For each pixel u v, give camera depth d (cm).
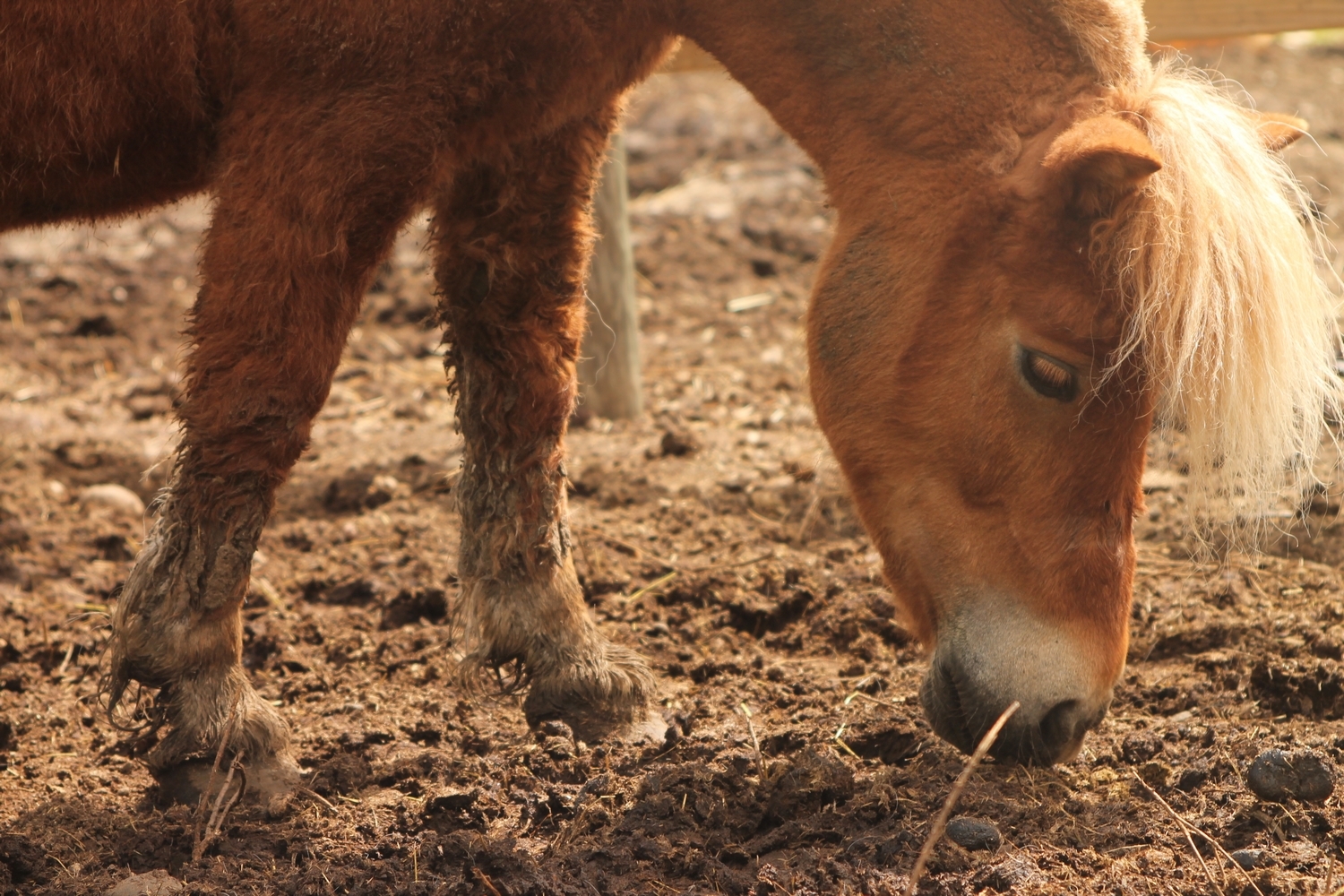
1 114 467
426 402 981
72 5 454
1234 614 607
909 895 370
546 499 550
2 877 441
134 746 520
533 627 546
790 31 466
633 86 523
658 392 981
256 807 482
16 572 707
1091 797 471
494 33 449
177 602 482
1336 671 541
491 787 498
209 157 491
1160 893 405
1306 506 675
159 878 430
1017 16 437
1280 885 402
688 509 762
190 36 456
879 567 675
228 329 461
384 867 438
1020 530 432
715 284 1180
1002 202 421
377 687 596
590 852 447
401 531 750
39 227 528
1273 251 394
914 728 527
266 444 471
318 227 453
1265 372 395
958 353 431
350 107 448
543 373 541
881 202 450
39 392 982
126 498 792
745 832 465
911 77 443
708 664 602
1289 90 1592
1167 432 445
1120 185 389
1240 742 493
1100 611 430
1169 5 834
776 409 936
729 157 1433
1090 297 410
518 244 531
